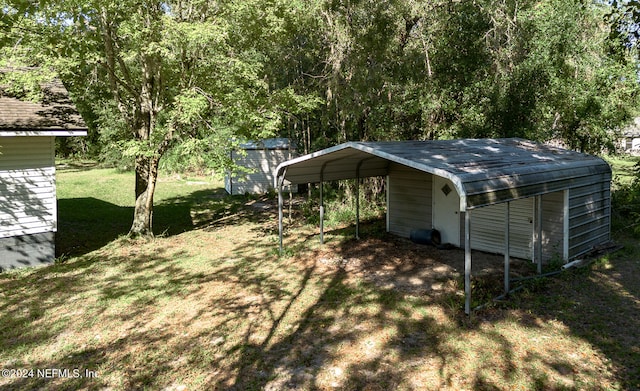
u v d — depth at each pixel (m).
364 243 12.21
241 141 12.51
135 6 10.85
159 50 10.33
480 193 7.04
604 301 7.44
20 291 8.48
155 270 9.94
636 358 5.52
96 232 14.12
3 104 10.19
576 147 16.11
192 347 6.09
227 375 5.33
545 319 6.77
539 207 8.84
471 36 15.59
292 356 5.78
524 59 15.25
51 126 9.57
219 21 11.30
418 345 6.02
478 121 15.14
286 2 12.76
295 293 8.24
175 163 12.24
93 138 41.25
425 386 5.00
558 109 15.20
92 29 10.59
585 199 10.27
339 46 15.61
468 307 6.98
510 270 9.34
